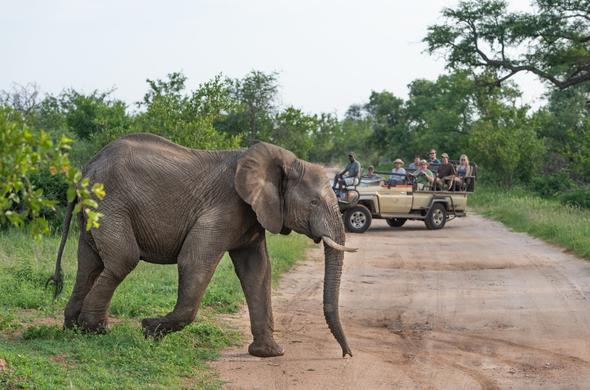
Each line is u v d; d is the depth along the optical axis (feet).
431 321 40.91
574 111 193.77
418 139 213.87
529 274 56.70
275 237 69.77
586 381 29.99
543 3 142.61
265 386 28.48
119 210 30.94
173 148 32.30
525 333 38.06
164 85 81.82
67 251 52.37
